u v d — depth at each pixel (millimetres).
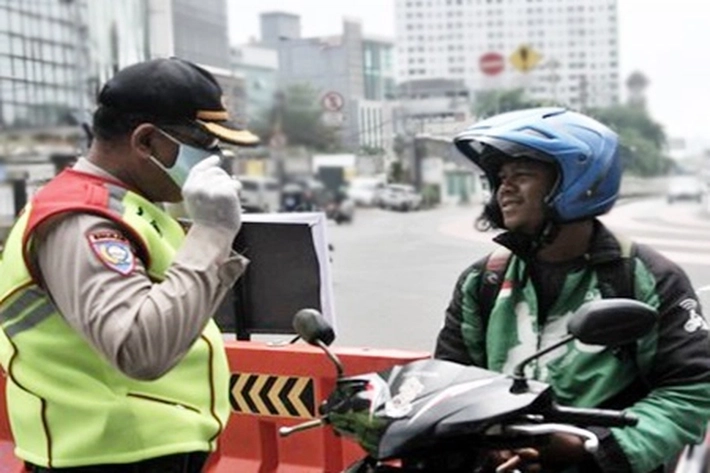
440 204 20797
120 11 25547
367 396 2574
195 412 2939
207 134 2803
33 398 2854
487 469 2545
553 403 2584
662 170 15641
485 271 3180
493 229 3355
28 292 2766
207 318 2639
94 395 2797
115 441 2805
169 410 2873
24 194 18922
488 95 21203
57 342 2781
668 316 2924
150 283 2678
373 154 15820
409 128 14500
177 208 3066
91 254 2609
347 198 29516
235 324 4484
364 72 31328
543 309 3045
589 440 2482
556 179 2939
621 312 2529
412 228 14508
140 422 2820
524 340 3057
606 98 28156
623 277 2967
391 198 23172
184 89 2770
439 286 8594
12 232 2859
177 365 2828
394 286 8758
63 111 28953
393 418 2490
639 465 2783
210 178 2662
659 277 2957
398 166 19984
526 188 2965
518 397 2492
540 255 3055
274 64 46781
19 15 29031
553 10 30109
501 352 3092
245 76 44062
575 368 2955
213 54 31172
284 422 4348
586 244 3018
